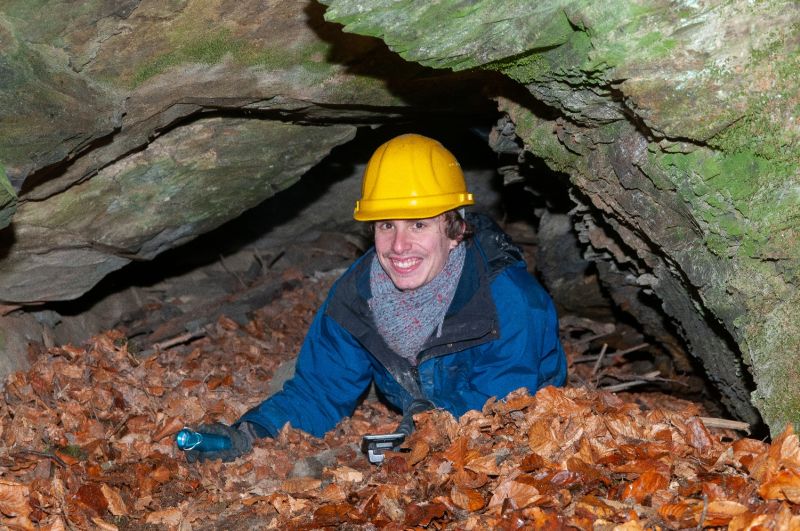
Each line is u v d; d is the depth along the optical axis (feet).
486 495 9.30
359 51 11.96
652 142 9.52
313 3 10.92
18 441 11.53
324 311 12.68
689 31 8.13
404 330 11.84
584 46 8.80
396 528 8.84
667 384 19.43
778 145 8.60
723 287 10.14
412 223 11.43
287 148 14.08
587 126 10.64
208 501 10.43
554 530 8.14
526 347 11.69
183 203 13.98
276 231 23.21
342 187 22.80
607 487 8.92
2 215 10.70
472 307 11.75
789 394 9.07
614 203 11.68
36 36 9.98
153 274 20.95
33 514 9.59
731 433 12.46
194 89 11.66
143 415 12.97
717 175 9.15
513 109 12.49
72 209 13.09
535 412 10.37
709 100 8.52
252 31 11.14
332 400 12.71
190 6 10.47
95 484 10.32
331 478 10.56
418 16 8.81
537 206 19.01
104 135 11.30
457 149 21.59
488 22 8.83
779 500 8.04
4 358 13.82
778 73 8.27
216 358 18.47
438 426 10.75
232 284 22.06
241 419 12.09
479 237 12.07
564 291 19.30
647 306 17.15
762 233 9.12
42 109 10.43
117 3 9.99
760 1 7.97
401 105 13.52
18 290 14.20
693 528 7.94
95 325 18.37
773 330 9.38
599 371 19.31
